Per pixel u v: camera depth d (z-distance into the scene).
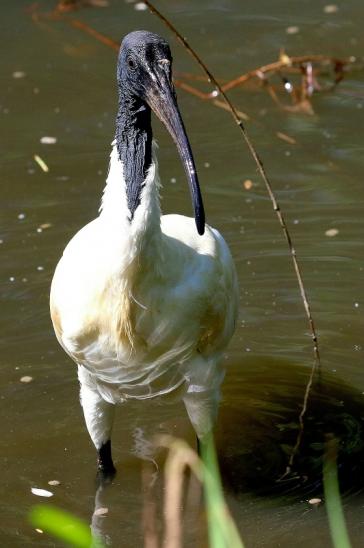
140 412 10.41
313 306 11.98
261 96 16.80
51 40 18.89
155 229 7.92
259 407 10.48
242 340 11.52
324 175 14.42
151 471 9.52
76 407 10.43
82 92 17.08
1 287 12.26
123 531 8.78
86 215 13.66
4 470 9.56
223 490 9.23
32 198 14.09
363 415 10.30
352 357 11.17
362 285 12.29
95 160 15.01
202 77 17.41
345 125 15.78
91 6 20.33
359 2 20.28
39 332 11.54
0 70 17.88
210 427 9.22
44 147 15.44
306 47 18.50
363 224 13.32
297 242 13.04
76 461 9.70
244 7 20.27
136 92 7.98
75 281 8.30
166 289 8.22
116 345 8.38
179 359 8.70
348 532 8.64
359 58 18.02
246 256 12.84
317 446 9.85
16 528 8.77
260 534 8.68
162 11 20.12
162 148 15.35
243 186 14.25
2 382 10.75
